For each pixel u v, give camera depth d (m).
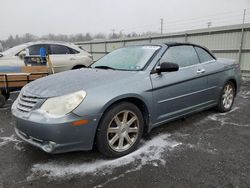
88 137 2.68
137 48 3.96
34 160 2.95
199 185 2.41
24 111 2.81
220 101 4.64
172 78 3.49
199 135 3.67
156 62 3.44
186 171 2.66
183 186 2.40
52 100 2.64
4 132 3.89
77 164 2.84
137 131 3.14
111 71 3.39
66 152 2.87
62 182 2.49
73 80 3.04
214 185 2.41
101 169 2.72
